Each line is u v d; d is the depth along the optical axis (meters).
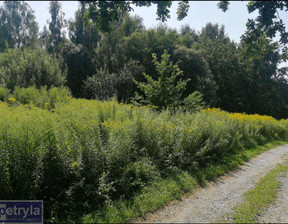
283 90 43.53
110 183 4.27
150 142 5.98
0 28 34.62
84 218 3.64
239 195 4.96
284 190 5.36
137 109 7.84
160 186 4.93
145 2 4.01
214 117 10.06
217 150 7.80
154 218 3.85
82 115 6.05
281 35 4.39
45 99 10.37
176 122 7.45
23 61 16.77
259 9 4.17
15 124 3.91
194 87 28.64
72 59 32.41
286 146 12.63
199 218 3.89
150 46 31.95
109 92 20.00
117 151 4.68
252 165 7.71
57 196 3.86
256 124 14.09
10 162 3.55
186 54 29.75
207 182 5.72
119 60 32.25
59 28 39.69
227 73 42.78
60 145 4.07
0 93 10.38
